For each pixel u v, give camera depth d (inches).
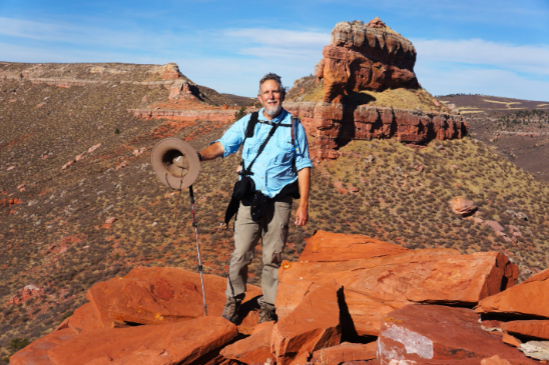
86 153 3720.5
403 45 2765.7
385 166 2293.3
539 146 6796.3
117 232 1895.9
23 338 1222.3
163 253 1642.5
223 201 2006.6
